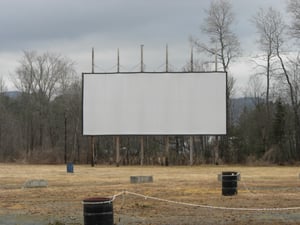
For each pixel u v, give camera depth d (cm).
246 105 6725
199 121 4841
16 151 7075
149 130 4888
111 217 1325
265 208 1878
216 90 4819
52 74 7712
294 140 5934
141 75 4888
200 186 2728
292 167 5012
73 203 2081
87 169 4622
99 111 4916
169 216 1706
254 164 5519
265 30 6247
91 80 4928
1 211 1867
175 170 4406
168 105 4869
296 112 5944
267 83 6356
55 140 7319
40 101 7594
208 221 1598
